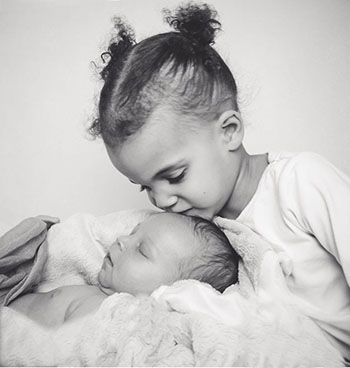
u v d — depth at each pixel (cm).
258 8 159
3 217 149
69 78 165
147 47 98
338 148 135
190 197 96
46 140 160
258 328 84
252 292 93
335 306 92
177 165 93
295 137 138
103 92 97
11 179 156
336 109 141
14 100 167
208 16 107
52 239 115
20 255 105
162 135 92
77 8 175
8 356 92
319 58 148
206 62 97
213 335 79
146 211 122
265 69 147
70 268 115
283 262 92
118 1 170
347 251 84
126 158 95
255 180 102
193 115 93
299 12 157
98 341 85
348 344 92
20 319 96
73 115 161
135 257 101
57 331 94
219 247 101
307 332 87
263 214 99
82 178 153
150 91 92
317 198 89
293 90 144
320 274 93
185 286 90
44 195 152
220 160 96
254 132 140
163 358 79
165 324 84
